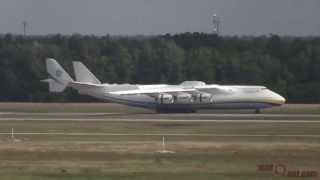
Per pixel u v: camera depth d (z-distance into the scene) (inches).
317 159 6702.8
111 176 5541.3
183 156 6939.0
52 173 5703.7
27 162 6501.0
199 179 5433.1
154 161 6550.2
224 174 5698.8
